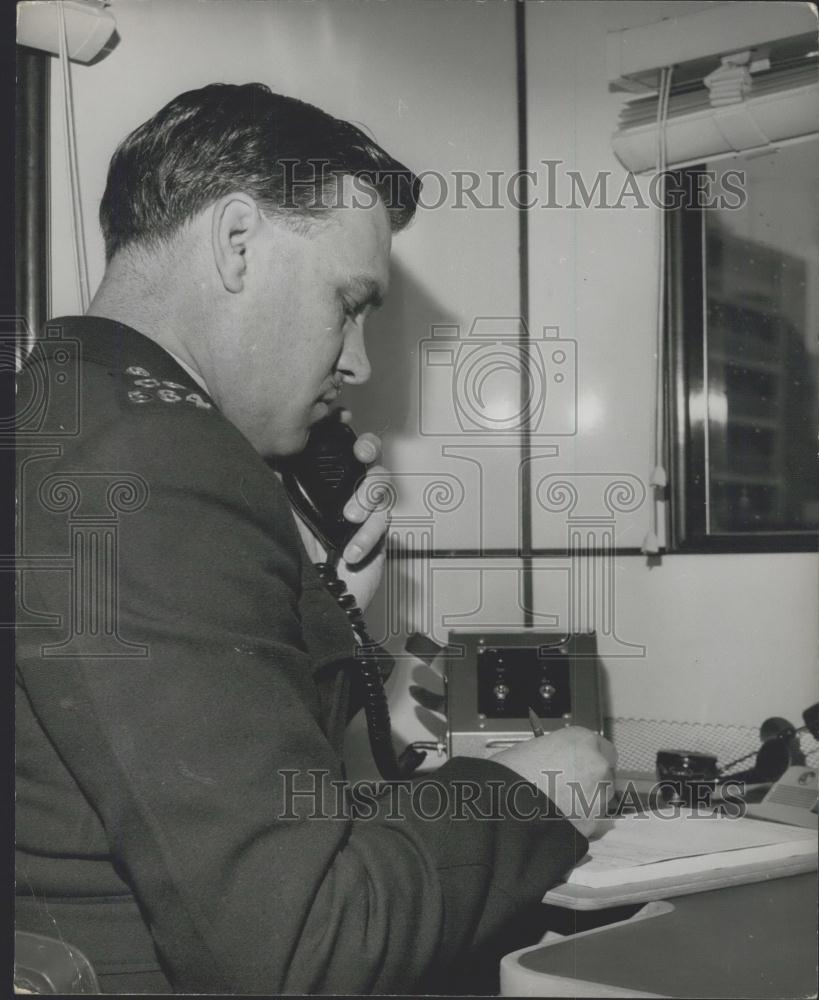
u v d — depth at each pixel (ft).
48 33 4.38
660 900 2.85
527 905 2.60
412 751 4.48
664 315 5.42
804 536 5.21
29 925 2.55
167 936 2.25
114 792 2.25
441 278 5.43
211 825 2.22
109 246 3.47
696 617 5.34
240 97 3.45
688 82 5.27
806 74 4.98
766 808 3.79
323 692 2.98
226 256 3.26
